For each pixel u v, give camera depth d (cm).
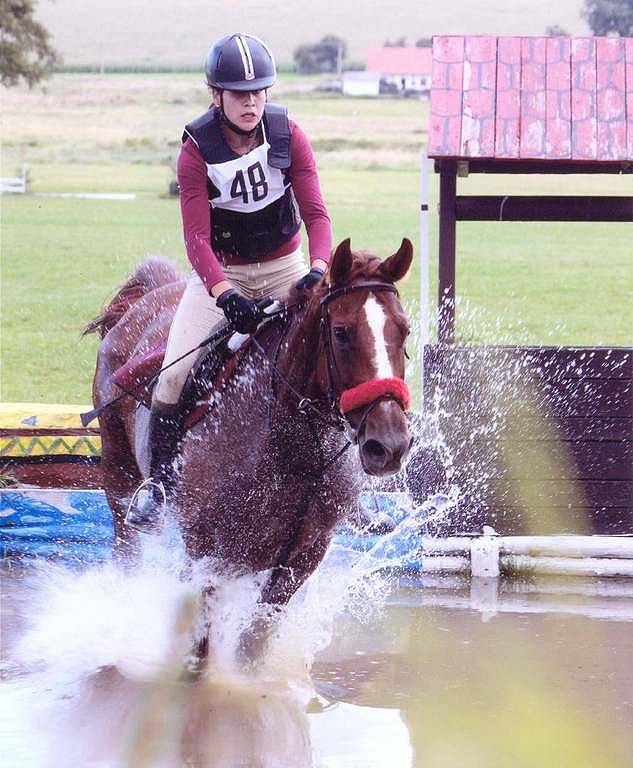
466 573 963
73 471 1015
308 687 704
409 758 595
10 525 1006
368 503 960
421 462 972
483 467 974
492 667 744
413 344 1528
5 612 838
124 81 11800
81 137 7744
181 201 660
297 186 675
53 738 616
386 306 568
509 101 988
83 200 4706
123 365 815
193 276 710
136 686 698
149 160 6694
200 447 652
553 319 2281
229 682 709
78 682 704
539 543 966
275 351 626
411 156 6762
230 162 652
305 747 609
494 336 2084
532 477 976
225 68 639
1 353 1873
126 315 852
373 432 544
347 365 563
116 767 578
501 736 626
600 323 2241
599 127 967
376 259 586
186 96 10812
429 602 890
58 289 2667
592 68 1013
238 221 675
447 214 988
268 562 656
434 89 1002
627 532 981
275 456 621
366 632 814
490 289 2650
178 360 690
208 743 612
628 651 778
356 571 956
